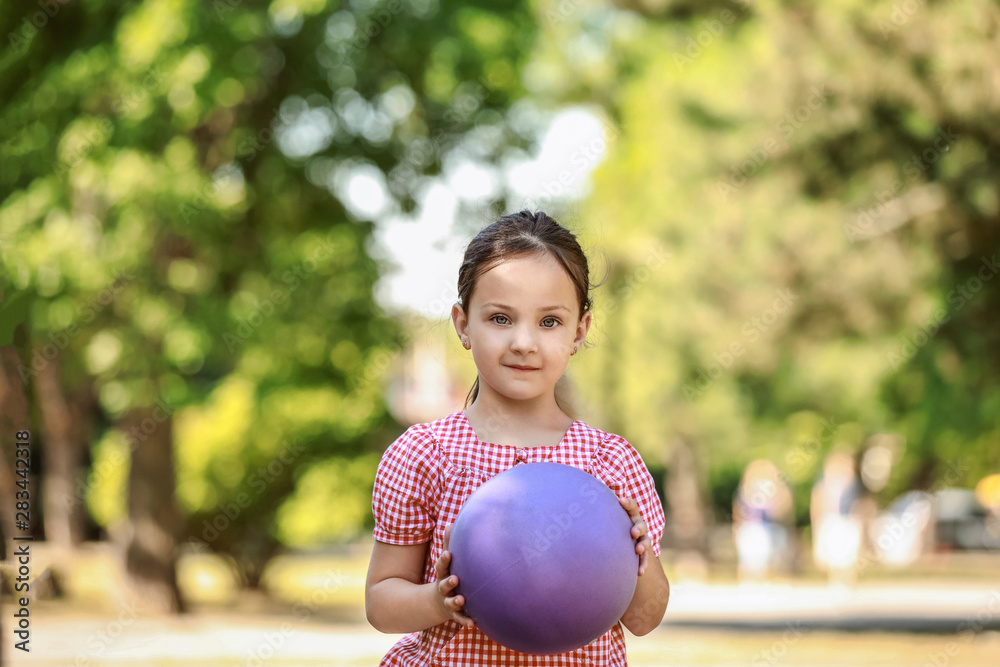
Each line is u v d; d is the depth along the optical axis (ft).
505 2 42.93
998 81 35.73
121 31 34.58
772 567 76.54
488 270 9.31
